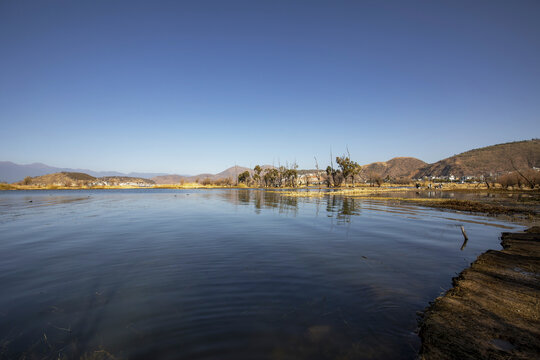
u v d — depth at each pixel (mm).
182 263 9406
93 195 67688
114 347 4605
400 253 11062
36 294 6832
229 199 47156
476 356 4480
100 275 8219
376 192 69438
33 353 4453
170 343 4719
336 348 4613
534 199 42875
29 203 39000
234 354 4422
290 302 6371
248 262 9547
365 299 6598
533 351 4621
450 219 21328
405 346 4723
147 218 21688
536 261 9836
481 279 8055
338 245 12273
